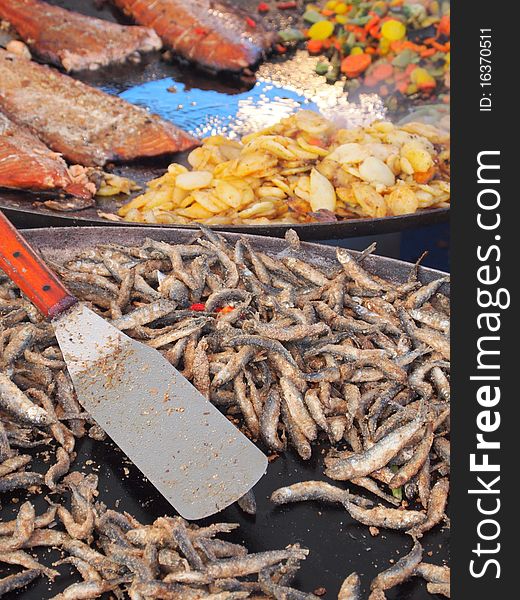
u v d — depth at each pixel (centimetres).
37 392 97
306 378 99
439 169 148
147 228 119
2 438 93
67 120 158
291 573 86
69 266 114
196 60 184
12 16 187
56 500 91
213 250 115
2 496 91
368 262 116
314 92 177
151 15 191
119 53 183
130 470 94
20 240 104
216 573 84
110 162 154
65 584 85
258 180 143
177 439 92
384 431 96
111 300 109
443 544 90
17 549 87
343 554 89
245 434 98
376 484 94
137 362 98
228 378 99
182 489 88
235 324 106
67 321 101
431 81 172
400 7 183
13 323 105
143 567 83
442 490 93
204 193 140
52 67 183
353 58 179
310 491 92
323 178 141
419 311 108
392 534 90
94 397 96
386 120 166
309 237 133
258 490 93
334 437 96
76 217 134
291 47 190
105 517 88
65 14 189
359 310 110
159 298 108
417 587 86
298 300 110
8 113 158
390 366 100
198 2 194
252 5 199
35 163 143
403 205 139
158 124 158
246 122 167
